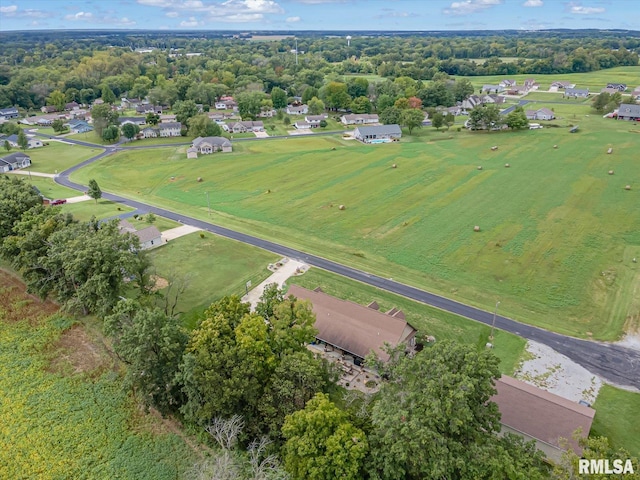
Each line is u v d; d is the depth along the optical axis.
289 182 105.50
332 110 199.75
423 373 30.81
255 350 36.59
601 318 53.84
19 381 44.03
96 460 35.81
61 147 145.38
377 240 74.94
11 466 35.19
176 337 38.38
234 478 30.97
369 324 48.34
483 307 56.44
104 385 43.50
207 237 77.44
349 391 42.59
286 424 31.44
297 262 68.31
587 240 71.69
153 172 117.06
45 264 52.84
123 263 49.03
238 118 183.25
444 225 79.12
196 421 38.03
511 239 73.00
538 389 39.66
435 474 26.75
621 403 41.34
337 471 28.94
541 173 102.31
